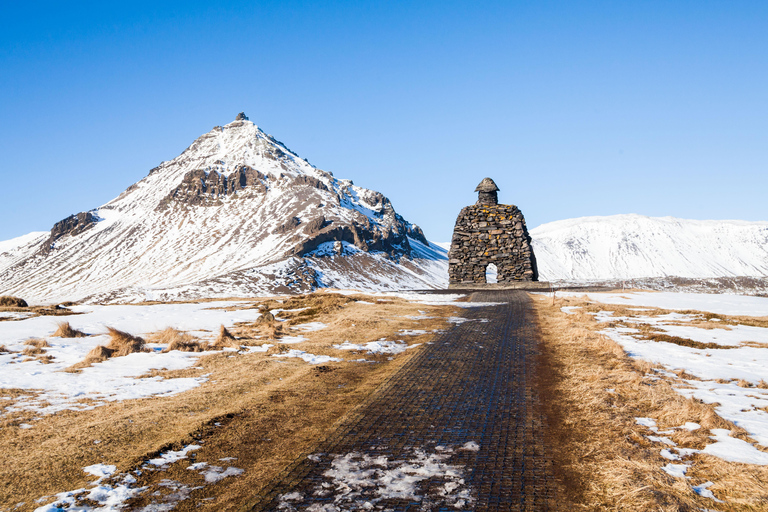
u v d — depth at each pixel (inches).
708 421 341.1
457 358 583.2
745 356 562.3
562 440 336.2
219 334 729.0
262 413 408.2
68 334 749.9
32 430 359.9
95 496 271.6
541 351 605.6
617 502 251.1
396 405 418.6
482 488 272.1
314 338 742.5
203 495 278.1
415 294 1439.5
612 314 928.9
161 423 379.2
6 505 262.5
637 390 424.5
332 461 311.7
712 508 241.1
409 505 255.1
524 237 1829.5
